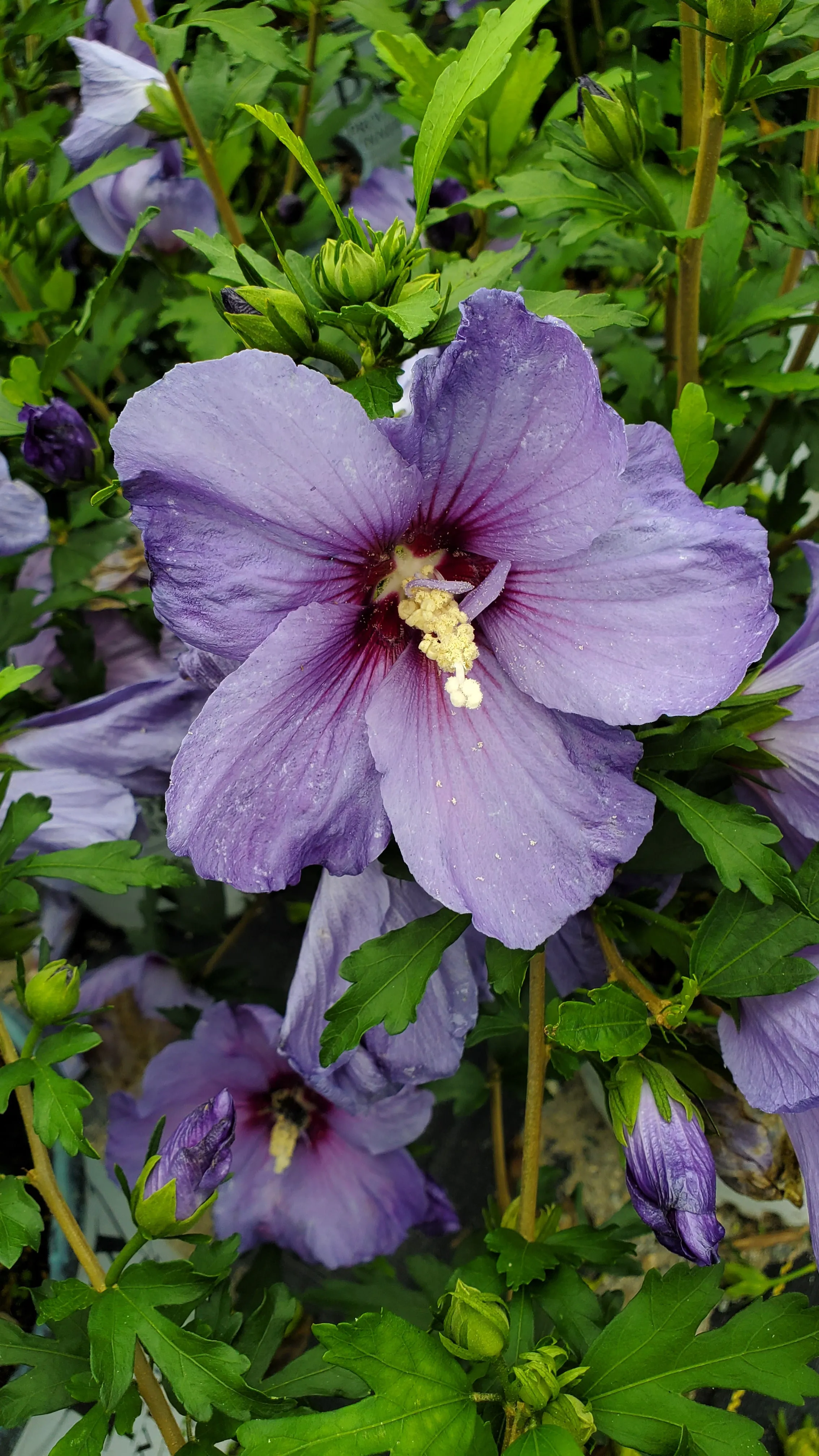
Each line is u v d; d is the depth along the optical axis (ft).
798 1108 0.78
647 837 0.95
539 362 0.62
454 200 1.27
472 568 0.77
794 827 0.90
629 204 0.96
